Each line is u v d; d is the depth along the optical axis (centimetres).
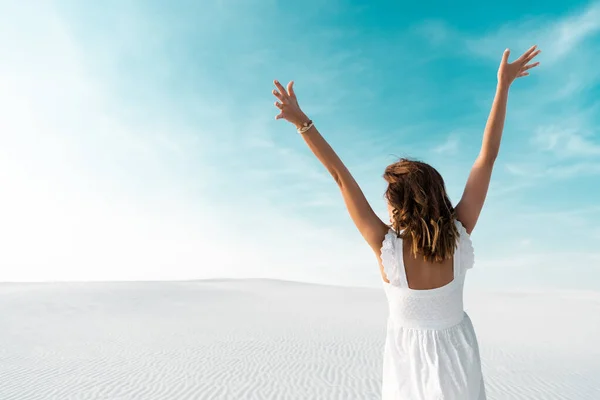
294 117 163
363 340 1716
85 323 2175
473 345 166
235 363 1312
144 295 3397
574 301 3925
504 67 179
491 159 177
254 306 3102
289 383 1096
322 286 5538
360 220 168
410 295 164
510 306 3494
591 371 1216
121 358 1388
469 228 174
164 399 973
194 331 1959
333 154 166
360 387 1060
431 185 164
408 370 165
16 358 1385
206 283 5406
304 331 1962
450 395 157
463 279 170
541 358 1401
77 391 1030
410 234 165
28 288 3622
